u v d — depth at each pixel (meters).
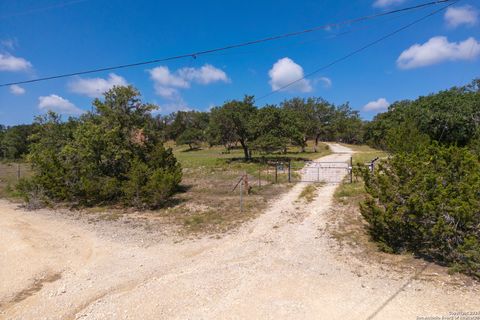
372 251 8.61
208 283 6.98
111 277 7.51
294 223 11.60
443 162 8.16
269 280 7.06
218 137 33.50
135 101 18.53
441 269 7.29
